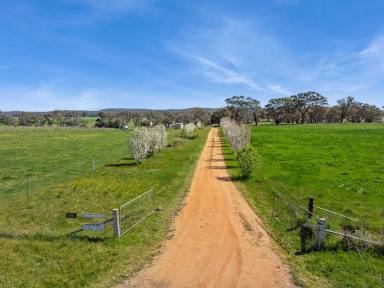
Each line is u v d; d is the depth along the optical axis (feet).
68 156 168.04
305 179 102.99
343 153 163.32
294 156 155.43
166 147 194.39
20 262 46.24
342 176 106.83
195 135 282.15
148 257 48.47
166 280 41.88
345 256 46.55
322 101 598.75
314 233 52.13
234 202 78.89
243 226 62.23
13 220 66.95
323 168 121.80
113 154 174.40
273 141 235.40
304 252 49.24
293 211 63.62
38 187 97.19
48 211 72.59
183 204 77.46
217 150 184.55
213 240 55.26
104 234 57.47
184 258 48.24
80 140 265.75
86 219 66.69
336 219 61.05
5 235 57.11
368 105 633.61
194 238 56.13
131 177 107.55
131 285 40.63
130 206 75.10
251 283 41.14
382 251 47.03
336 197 81.87
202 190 90.79
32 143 238.48
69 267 44.83
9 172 123.24
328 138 254.06
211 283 41.19
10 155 172.14
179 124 458.09
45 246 51.83
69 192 88.89
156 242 54.29
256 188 92.17
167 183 98.02
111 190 89.92
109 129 459.73
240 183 98.78
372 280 40.34
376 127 398.42
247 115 614.34
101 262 46.26
